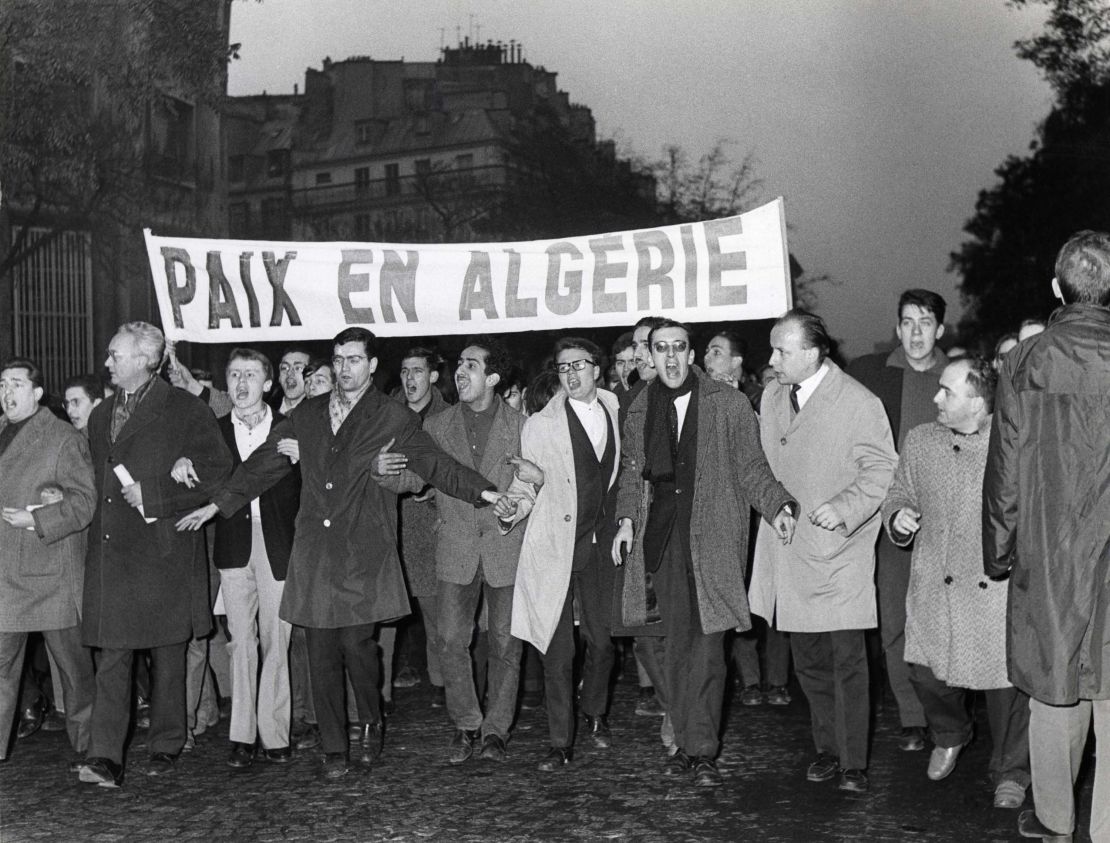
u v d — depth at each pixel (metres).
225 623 8.62
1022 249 38.78
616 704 8.93
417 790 6.63
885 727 7.93
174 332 8.84
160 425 6.94
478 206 51.16
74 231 22.53
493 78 58.16
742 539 6.60
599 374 7.18
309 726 7.85
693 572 6.53
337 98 61.50
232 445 7.68
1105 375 4.88
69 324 22.59
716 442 6.57
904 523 6.19
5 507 7.12
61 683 7.75
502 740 7.29
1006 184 38.69
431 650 8.89
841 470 6.45
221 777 6.96
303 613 6.86
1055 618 4.90
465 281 8.98
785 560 6.53
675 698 6.78
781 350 6.57
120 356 6.95
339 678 6.93
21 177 19.09
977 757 7.12
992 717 6.30
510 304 8.95
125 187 21.70
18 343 21.83
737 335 9.05
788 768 6.94
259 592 7.22
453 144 57.06
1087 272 5.02
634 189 45.75
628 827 5.91
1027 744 6.10
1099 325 4.95
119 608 6.80
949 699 6.50
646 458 6.74
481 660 8.86
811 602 6.42
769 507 6.33
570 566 6.99
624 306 8.85
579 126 47.50
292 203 61.09
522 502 6.91
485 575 7.31
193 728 7.66
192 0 19.89
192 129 25.73
